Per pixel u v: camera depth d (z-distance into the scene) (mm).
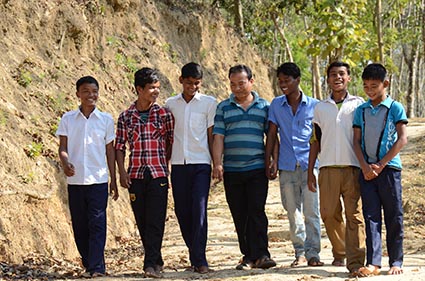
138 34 22156
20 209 9703
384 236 11227
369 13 31922
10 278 8180
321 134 7992
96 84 8484
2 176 9836
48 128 12484
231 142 8500
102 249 8344
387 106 7473
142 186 8367
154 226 8289
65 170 8320
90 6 18125
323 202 7969
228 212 15797
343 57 18297
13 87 12523
